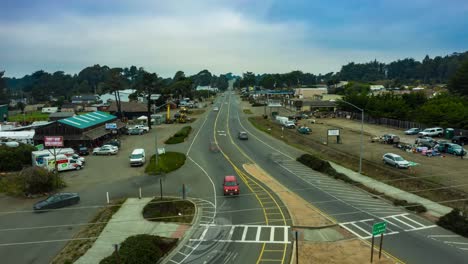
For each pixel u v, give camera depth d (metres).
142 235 29.67
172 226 34.03
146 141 82.94
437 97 104.44
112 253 26.69
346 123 110.56
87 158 65.69
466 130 76.44
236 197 42.19
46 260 28.14
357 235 31.44
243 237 31.36
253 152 68.94
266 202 40.31
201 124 111.44
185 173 53.56
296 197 41.94
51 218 36.66
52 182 45.72
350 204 39.47
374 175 51.88
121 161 62.69
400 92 187.00
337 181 49.06
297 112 137.00
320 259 27.08
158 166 56.19
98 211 38.44
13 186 47.88
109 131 84.25
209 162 60.41
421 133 81.62
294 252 28.34
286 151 70.06
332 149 70.06
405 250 28.42
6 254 29.22
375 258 27.08
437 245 29.34
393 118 102.44
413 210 37.41
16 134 81.44
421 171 51.03
